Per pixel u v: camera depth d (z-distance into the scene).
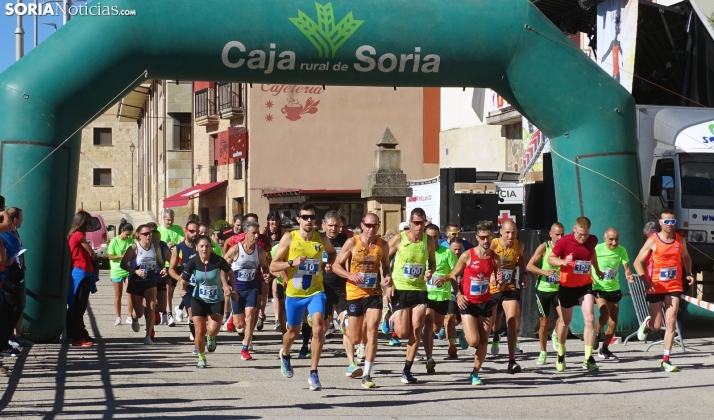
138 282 18.70
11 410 11.25
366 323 14.52
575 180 19.77
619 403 12.37
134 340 19.42
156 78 18.58
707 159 21.92
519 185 35.78
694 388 13.66
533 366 16.06
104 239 47.78
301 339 19.89
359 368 14.25
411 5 18.80
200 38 17.86
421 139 54.06
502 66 19.28
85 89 17.69
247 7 18.08
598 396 12.93
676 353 17.92
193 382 13.77
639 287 19.69
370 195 33.38
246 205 52.09
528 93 19.50
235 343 19.17
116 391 12.83
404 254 13.88
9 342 16.83
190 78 18.55
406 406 11.96
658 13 27.25
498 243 15.05
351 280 13.43
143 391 12.86
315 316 13.19
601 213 19.64
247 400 12.23
